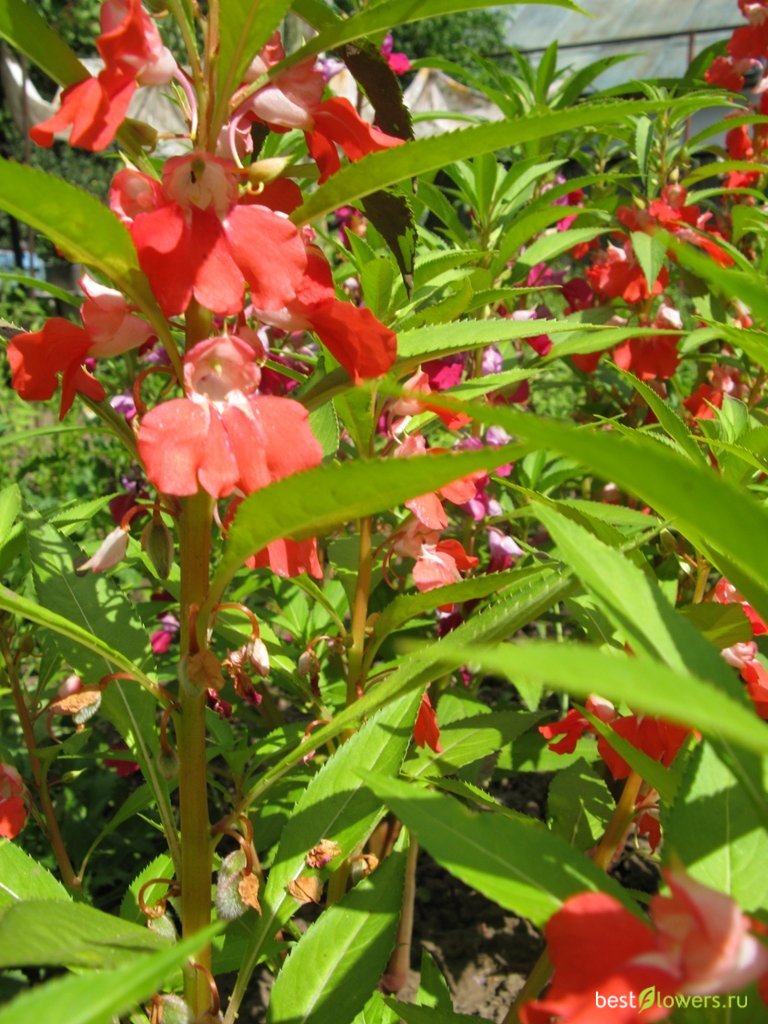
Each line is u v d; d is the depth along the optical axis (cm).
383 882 27
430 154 20
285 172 23
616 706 31
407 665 23
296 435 22
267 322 23
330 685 45
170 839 26
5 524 34
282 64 22
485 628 22
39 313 142
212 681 23
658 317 55
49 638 36
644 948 13
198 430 21
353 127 23
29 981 41
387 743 29
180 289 20
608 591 16
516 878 16
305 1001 26
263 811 41
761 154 66
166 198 21
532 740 46
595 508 37
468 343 26
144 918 32
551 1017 16
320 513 18
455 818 16
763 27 66
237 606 24
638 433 28
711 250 53
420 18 21
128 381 69
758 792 16
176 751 24
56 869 47
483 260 50
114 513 55
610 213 64
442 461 15
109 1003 11
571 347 34
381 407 33
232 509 25
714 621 26
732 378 56
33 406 128
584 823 37
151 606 50
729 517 11
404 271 30
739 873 17
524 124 19
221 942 34
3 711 53
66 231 19
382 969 26
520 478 55
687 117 64
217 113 21
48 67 22
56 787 49
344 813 28
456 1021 26
